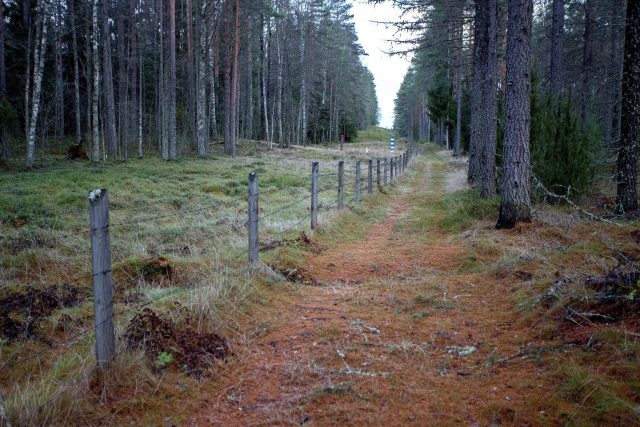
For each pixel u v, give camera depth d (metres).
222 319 4.47
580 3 25.08
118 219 10.39
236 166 23.91
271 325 4.53
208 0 30.81
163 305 4.52
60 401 2.94
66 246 7.79
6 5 36.09
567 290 4.43
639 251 5.83
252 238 6.04
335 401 3.11
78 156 27.91
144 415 2.98
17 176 18.34
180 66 40.84
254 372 3.58
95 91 24.88
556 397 2.89
